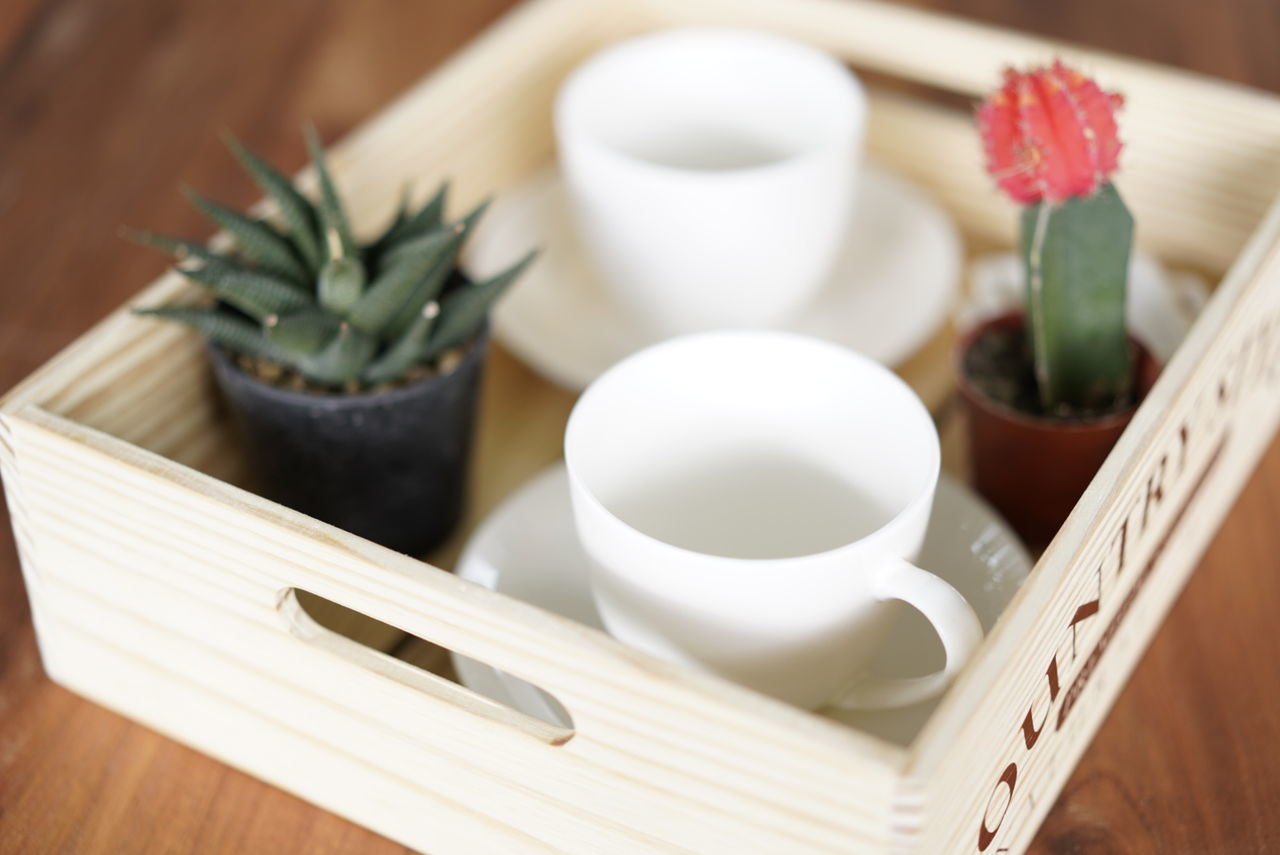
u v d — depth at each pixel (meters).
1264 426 0.79
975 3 1.05
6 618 0.75
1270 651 0.74
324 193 0.71
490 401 0.80
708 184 0.75
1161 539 0.71
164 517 0.66
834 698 0.67
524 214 0.85
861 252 0.83
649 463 0.70
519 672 0.62
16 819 0.69
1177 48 1.00
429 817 0.67
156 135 0.96
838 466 0.69
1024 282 0.75
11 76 1.00
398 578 0.63
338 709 0.67
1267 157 0.79
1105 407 0.74
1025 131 0.69
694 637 0.64
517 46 0.85
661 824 0.63
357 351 0.70
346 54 1.02
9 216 0.91
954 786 0.60
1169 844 0.69
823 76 0.80
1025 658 0.62
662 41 0.82
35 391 0.68
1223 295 0.70
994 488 0.75
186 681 0.70
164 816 0.70
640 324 0.80
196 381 0.73
